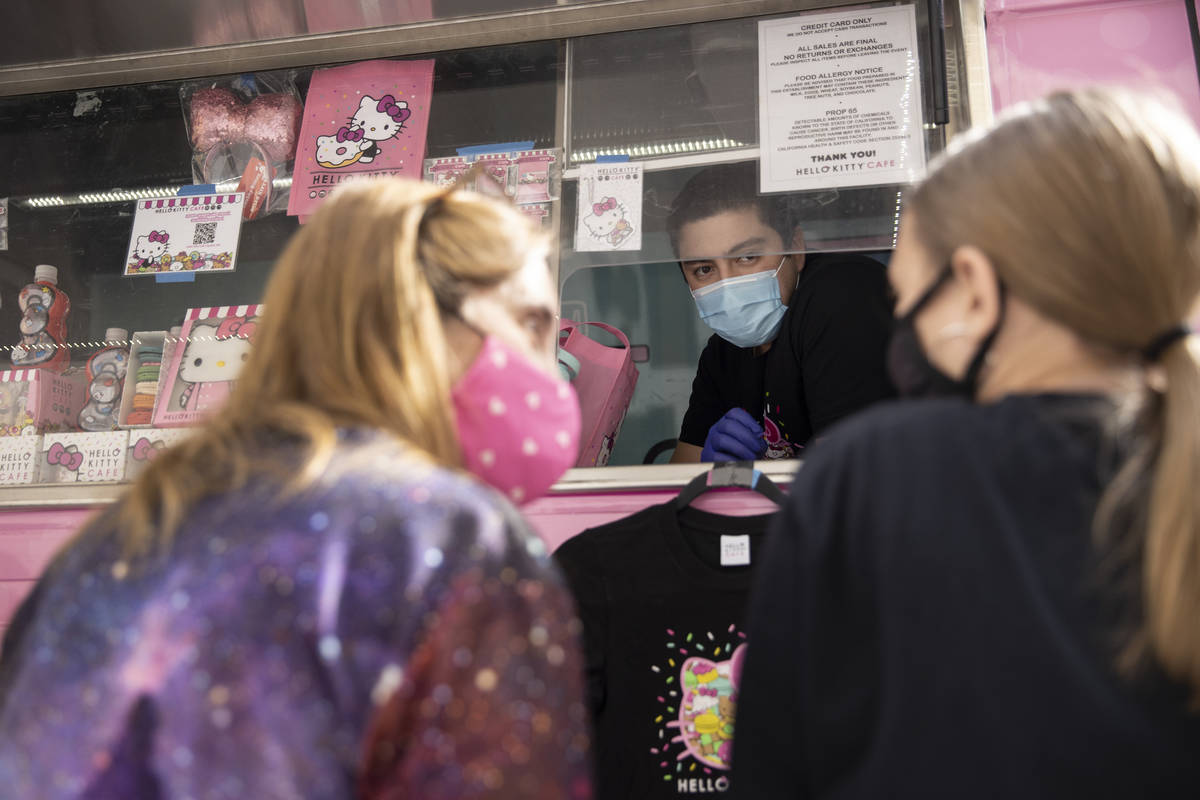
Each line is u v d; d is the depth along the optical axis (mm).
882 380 2176
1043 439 777
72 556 746
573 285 3344
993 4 2402
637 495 2119
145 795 623
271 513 673
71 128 2887
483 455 879
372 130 2707
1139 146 810
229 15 2652
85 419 2580
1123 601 722
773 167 2436
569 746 662
